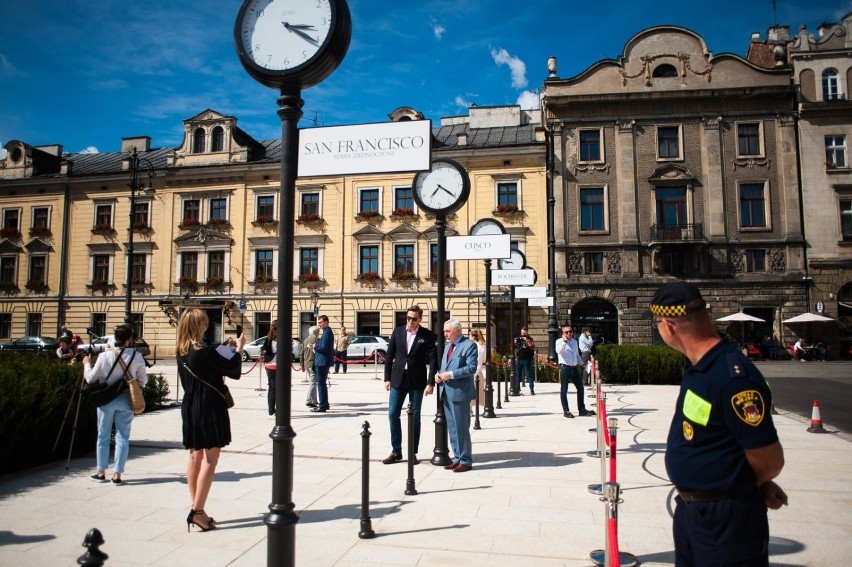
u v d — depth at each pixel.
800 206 33.47
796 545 4.70
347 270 36.03
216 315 37.47
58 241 40.03
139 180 38.94
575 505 5.75
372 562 4.36
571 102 34.56
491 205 34.75
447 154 35.22
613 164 34.28
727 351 2.53
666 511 5.54
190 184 38.38
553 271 22.77
